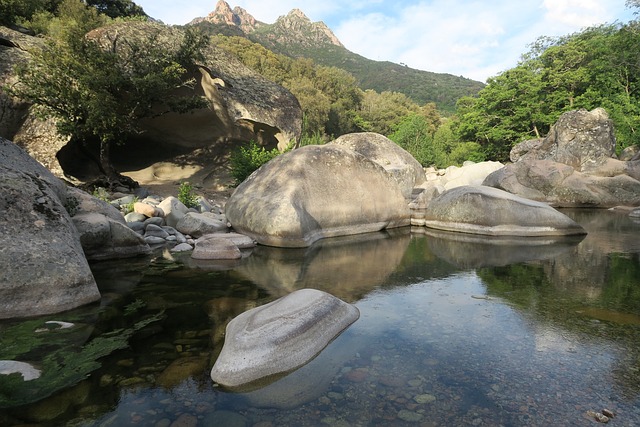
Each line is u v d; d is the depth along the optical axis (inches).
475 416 79.4
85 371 99.5
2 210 156.0
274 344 103.5
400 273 197.0
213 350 111.4
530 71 1250.0
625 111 944.9
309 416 80.0
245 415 80.8
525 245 269.4
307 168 311.0
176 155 700.7
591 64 1131.9
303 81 2080.5
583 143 602.9
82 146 545.0
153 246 267.3
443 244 277.3
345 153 339.6
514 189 571.8
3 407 83.5
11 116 479.8
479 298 156.2
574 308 143.6
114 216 249.1
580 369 98.5
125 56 542.9
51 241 156.3
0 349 111.8
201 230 298.5
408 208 370.3
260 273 197.5
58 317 137.1
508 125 1238.9
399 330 124.0
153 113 522.3
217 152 708.0
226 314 139.6
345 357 105.7
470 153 1274.6
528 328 125.3
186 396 88.4
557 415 79.7
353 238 305.3
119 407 84.0
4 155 206.8
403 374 96.5
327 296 134.6
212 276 191.6
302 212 279.1
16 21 794.8
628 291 163.5
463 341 115.4
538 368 99.1
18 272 141.3
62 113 441.7
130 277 189.2
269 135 689.6
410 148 1157.1
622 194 529.0
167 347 113.4
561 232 307.3
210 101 642.8
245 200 302.0
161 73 485.4
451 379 94.0
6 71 489.4
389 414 80.5
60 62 432.1
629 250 247.9
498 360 103.6
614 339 116.2
